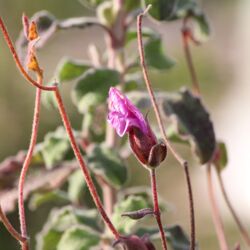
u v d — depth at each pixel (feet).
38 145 1.65
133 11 1.65
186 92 1.56
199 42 1.64
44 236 1.63
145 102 1.56
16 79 4.52
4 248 3.57
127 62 1.64
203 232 4.60
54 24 1.61
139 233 1.55
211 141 1.51
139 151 1.31
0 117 4.31
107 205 1.65
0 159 4.24
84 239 1.59
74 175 1.69
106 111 1.64
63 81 1.62
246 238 1.51
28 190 1.63
